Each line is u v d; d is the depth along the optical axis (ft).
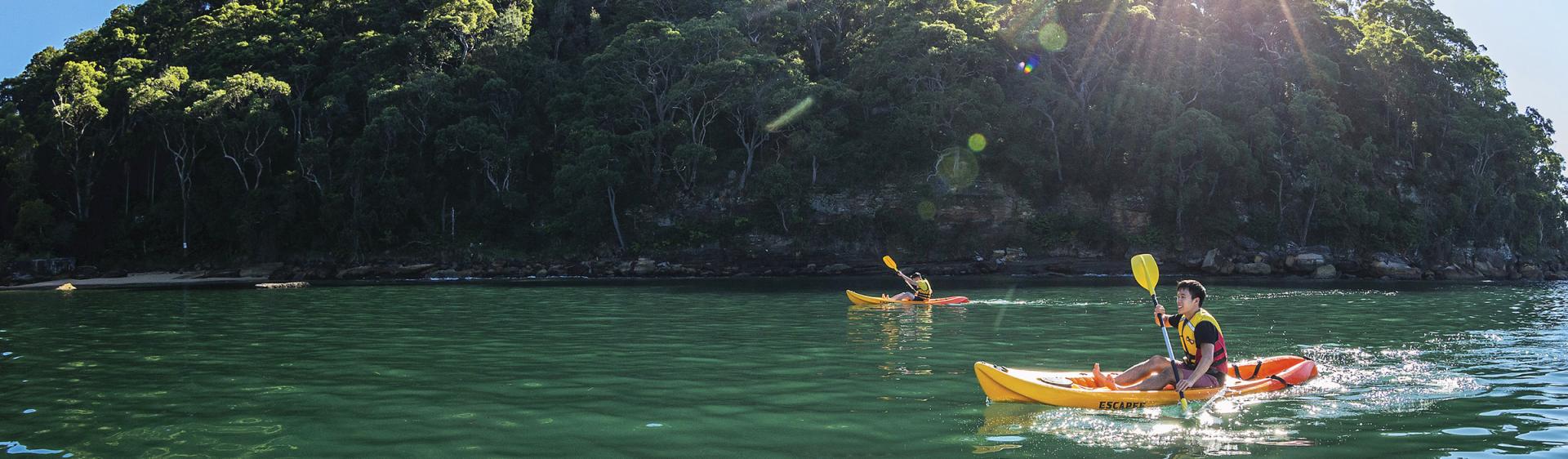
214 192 179.01
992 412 23.29
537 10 221.05
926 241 159.33
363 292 96.73
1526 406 23.57
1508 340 41.24
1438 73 185.68
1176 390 24.17
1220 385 24.88
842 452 19.04
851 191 168.14
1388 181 174.60
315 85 193.67
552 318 57.36
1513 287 106.83
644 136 167.63
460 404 25.13
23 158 169.37
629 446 19.81
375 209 167.02
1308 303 70.13
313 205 174.19
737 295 85.81
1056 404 23.84
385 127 165.68
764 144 180.14
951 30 159.53
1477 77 187.52
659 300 77.56
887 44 165.27
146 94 168.35
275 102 181.16
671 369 31.99
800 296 83.56
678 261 162.61
